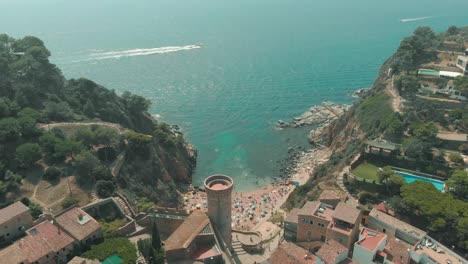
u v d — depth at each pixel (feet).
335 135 642.63
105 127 489.67
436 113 487.61
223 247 301.02
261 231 385.09
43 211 342.85
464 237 291.99
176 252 276.62
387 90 610.24
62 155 410.52
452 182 354.74
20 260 254.68
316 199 383.86
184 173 558.15
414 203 318.24
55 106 513.45
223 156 643.04
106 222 341.00
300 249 287.89
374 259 270.87
